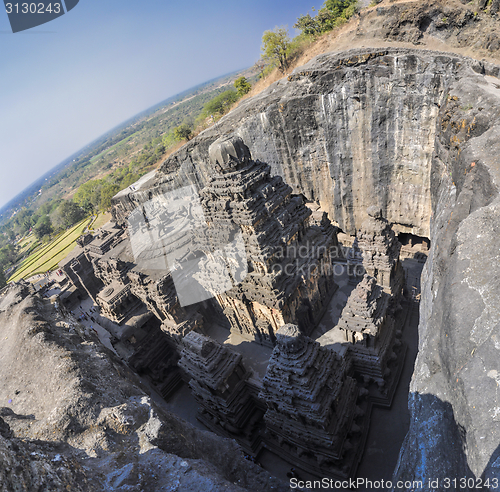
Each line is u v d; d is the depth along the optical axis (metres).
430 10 38.22
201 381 26.47
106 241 46.97
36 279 78.00
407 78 31.89
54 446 6.77
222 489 6.39
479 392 5.71
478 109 20.52
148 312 35.72
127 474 6.62
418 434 7.15
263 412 28.33
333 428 21.52
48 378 9.77
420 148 34.56
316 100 37.91
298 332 20.84
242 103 48.72
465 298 7.14
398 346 29.06
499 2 32.34
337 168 41.28
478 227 8.04
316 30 63.59
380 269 30.25
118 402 8.91
